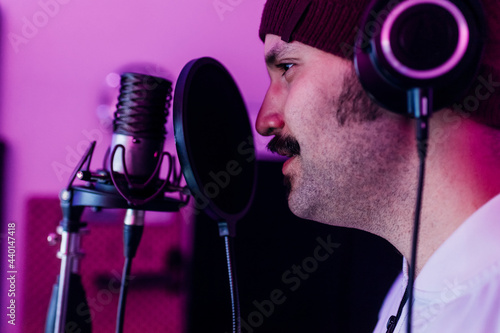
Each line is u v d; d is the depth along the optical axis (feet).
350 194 2.10
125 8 5.90
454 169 1.89
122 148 2.14
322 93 2.08
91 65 5.82
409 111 1.57
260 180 3.70
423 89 1.55
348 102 2.01
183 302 3.70
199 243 3.67
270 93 2.36
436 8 1.53
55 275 3.86
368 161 2.01
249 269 3.64
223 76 2.64
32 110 5.62
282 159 3.78
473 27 1.55
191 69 2.34
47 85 5.70
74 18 5.81
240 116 2.78
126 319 3.69
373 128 1.98
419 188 1.57
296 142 2.21
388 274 3.77
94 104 5.73
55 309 2.30
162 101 2.25
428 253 2.00
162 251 3.74
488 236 1.81
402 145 1.94
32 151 5.54
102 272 3.76
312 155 2.13
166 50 5.98
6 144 5.49
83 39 5.82
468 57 1.53
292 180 2.27
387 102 1.65
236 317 2.50
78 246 2.35
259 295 3.64
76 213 2.33
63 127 5.64
